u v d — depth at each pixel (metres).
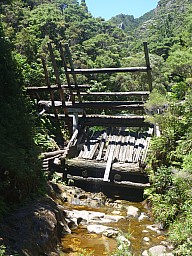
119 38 41.84
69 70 10.83
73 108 11.15
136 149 9.87
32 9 28.27
